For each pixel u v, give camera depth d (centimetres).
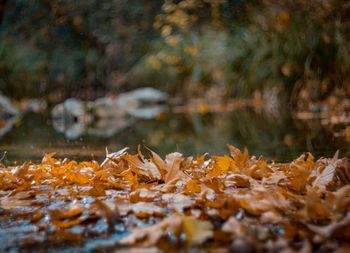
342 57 704
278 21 827
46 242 121
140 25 1211
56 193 184
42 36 1147
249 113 816
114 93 1273
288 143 397
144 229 118
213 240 116
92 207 152
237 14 984
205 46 1175
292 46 790
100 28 1202
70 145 428
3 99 926
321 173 178
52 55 1159
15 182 197
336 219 130
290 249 107
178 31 1237
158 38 1283
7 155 352
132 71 1312
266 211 140
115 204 152
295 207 144
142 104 1224
